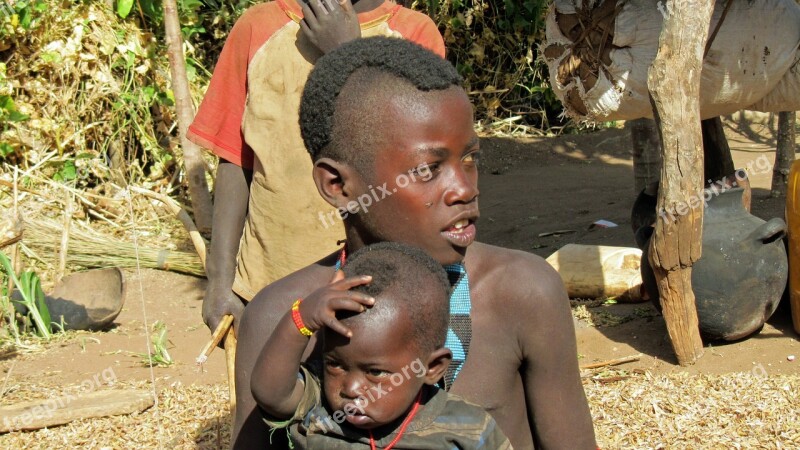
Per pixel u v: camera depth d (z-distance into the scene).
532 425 2.16
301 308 1.79
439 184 1.87
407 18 3.05
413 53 1.91
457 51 11.45
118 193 8.52
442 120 1.85
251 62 3.02
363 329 1.78
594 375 5.33
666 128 4.92
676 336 5.29
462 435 1.88
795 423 4.61
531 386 2.12
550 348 2.07
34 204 8.11
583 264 6.54
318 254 2.98
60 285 6.84
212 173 8.77
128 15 8.83
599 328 6.00
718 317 5.42
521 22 11.26
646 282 5.54
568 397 2.12
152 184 8.69
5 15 7.97
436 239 1.89
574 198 8.88
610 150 10.84
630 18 5.17
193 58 9.15
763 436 4.52
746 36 5.15
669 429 4.63
